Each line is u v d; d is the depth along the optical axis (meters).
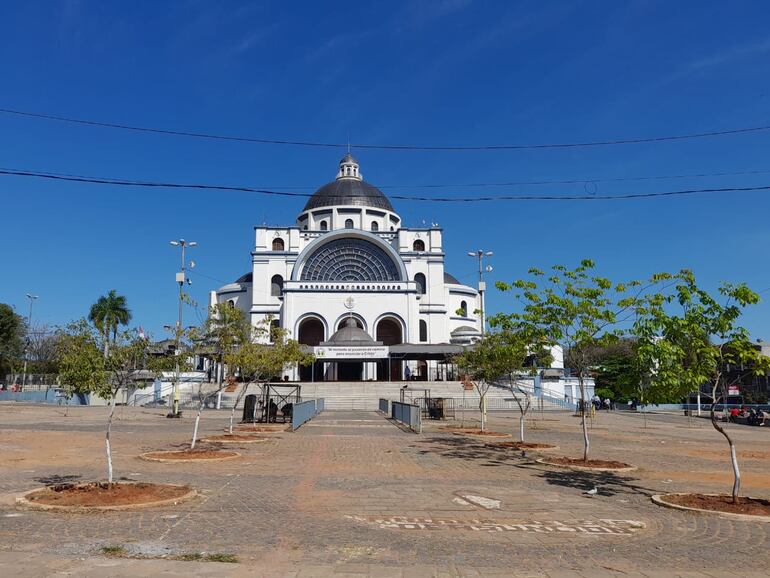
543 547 8.53
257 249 78.56
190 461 16.84
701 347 12.09
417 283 77.50
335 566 7.43
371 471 15.65
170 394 56.75
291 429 28.78
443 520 10.15
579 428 34.56
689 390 12.15
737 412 44.53
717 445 25.50
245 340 23.78
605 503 11.88
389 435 26.66
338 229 74.06
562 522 10.15
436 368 71.88
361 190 86.75
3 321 69.31
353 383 58.53
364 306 71.44
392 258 74.25
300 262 72.56
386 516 10.39
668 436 30.17
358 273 74.69
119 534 8.85
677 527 9.91
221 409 50.75
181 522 9.66
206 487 12.94
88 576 6.82
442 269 80.12
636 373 12.78
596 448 23.20
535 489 13.30
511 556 8.04
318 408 45.88
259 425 31.59
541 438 27.36
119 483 12.48
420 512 10.74
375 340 70.38
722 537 9.27
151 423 33.41
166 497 11.32
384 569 7.32
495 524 9.92
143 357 13.33
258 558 7.75
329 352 59.78
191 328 20.67
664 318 12.49
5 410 45.78
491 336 27.22
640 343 12.73
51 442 22.17
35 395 64.25
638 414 55.34
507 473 15.67
